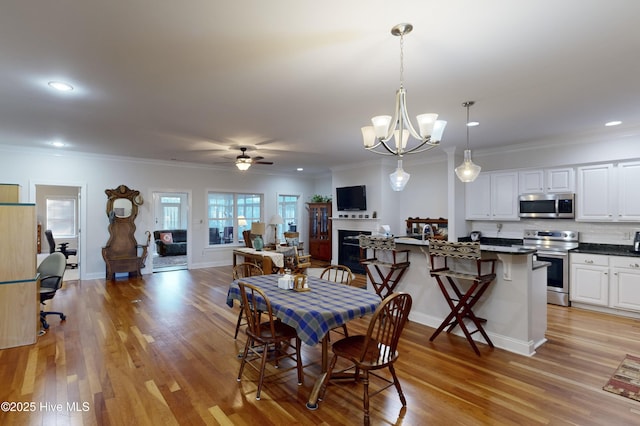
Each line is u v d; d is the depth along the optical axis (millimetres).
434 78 2861
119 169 7016
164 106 3598
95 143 5559
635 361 3070
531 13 1924
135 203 7047
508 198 5598
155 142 5449
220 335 3707
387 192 7117
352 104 3535
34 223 3523
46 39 2217
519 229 5652
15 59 2500
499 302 3451
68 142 5488
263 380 2723
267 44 2293
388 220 7113
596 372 2865
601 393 2529
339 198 7938
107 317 4297
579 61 2535
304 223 10195
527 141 5223
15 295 3383
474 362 3068
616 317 4328
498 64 2598
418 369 2928
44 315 3869
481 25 2057
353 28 2096
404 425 2152
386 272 4609
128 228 6941
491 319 3510
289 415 2266
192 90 3141
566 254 4793
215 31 2127
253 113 3844
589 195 4801
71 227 9945
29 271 3463
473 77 2842
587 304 4645
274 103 3498
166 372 2852
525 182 5414
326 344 2602
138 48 2344
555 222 5297
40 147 5938
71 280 6574
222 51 2393
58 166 6344
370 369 2146
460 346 3445
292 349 3363
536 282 3426
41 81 2908
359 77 2852
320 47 2338
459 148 5770
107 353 3215
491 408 2338
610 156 4605
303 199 10156
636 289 4180
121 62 2561
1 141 5430
